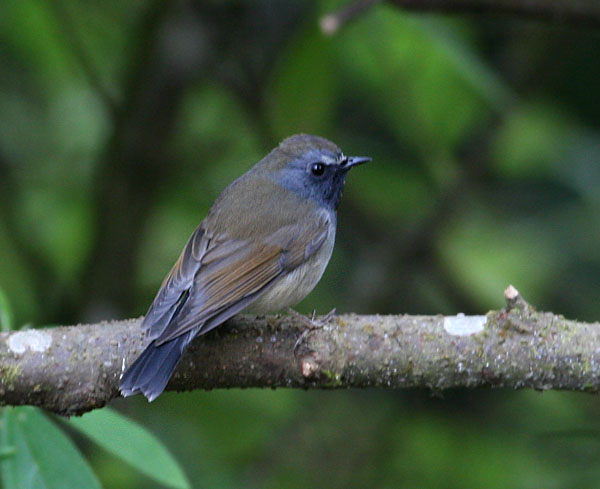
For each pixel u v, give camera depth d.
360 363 7.29
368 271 13.10
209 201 13.34
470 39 12.51
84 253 12.87
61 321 12.44
